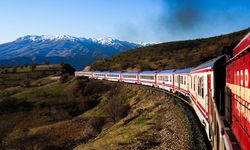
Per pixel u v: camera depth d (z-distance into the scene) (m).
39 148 56.00
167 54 177.50
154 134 29.73
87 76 146.50
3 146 60.56
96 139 46.09
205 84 21.08
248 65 10.02
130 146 28.08
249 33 9.73
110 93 92.94
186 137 22.88
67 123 71.56
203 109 22.31
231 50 15.72
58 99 113.88
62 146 55.00
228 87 15.48
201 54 149.62
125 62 185.12
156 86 69.38
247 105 10.18
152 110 44.72
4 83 183.38
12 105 111.81
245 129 10.45
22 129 73.00
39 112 98.50
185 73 40.50
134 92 78.19
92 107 96.38
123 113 64.81
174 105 38.31
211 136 17.17
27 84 166.25
